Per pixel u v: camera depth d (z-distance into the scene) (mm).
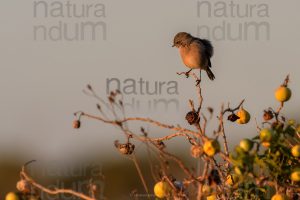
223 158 10086
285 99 10875
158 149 9812
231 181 10305
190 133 9859
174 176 10930
